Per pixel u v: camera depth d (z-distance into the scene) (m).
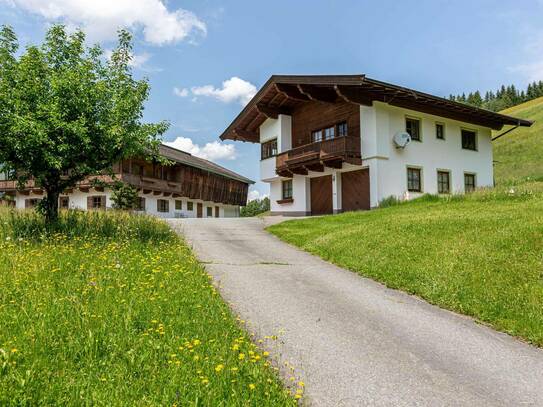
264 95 22.50
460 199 16.05
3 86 9.75
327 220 15.98
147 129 11.28
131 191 27.98
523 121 24.42
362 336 5.18
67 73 10.19
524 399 3.80
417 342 5.08
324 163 19.97
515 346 5.07
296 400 3.45
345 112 20.56
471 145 23.73
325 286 7.55
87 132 10.23
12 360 3.55
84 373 3.45
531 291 6.24
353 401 3.63
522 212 10.72
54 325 4.33
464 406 3.64
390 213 14.84
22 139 9.52
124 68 11.92
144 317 4.80
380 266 8.52
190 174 39.16
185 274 7.01
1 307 4.73
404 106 19.72
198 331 4.53
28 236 9.60
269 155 25.48
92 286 5.73
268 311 5.91
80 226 11.02
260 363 3.89
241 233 14.66
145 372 3.58
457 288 6.83
